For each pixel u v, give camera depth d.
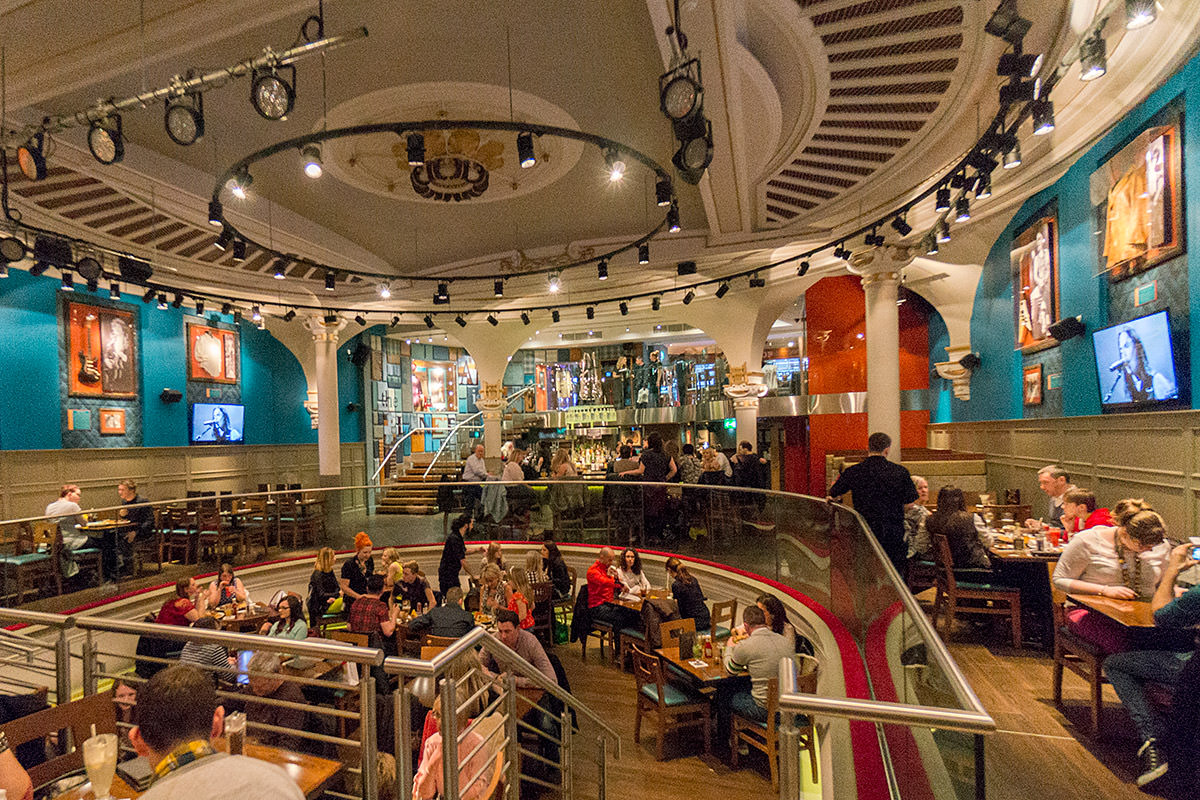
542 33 5.11
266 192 8.32
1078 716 3.78
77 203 7.53
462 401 20.58
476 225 9.87
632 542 10.10
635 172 7.87
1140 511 3.57
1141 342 5.47
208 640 2.56
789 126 6.27
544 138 6.88
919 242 7.81
